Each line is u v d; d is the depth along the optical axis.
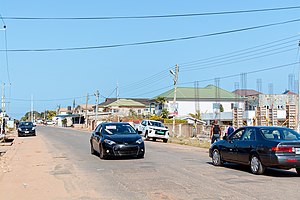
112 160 17.92
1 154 21.98
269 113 37.12
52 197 10.03
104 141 18.14
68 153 22.02
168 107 83.25
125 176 13.05
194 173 13.62
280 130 13.61
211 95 87.44
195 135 47.94
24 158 19.80
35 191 10.91
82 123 105.81
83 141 34.28
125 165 15.99
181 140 37.75
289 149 12.45
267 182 11.73
